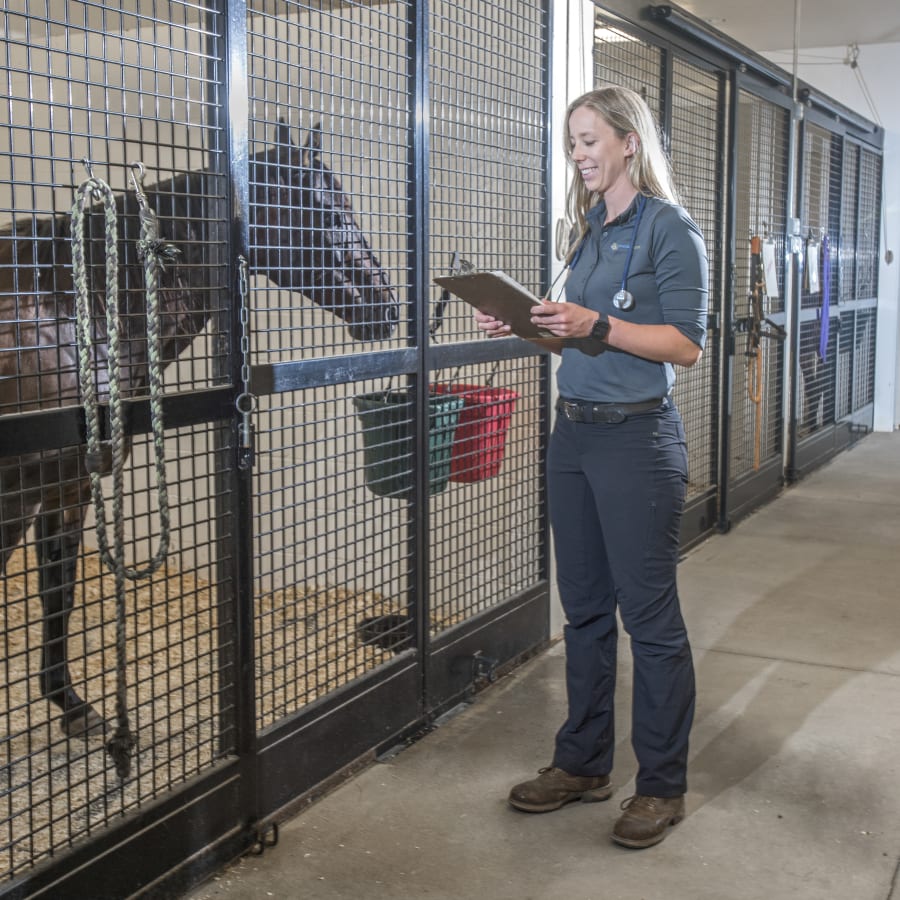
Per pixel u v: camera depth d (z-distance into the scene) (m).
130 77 3.73
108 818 2.00
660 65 4.38
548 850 2.29
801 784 2.60
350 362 2.52
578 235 2.35
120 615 1.90
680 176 4.75
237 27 2.09
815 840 2.33
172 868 2.08
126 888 1.97
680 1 6.73
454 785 2.59
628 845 2.28
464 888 2.13
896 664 3.43
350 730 2.63
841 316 7.45
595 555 2.36
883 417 8.41
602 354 2.22
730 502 5.30
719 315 5.17
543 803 2.44
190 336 2.52
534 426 3.52
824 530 5.29
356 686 2.65
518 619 3.42
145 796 2.05
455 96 2.95
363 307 2.62
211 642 2.20
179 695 3.00
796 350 6.31
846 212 7.40
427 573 2.91
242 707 2.25
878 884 2.15
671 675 2.28
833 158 7.00
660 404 2.23
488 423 3.01
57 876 1.83
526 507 3.47
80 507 2.58
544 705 3.09
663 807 2.33
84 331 1.81
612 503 2.23
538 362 3.46
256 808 2.31
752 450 5.82
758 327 5.28
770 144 5.87
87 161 1.81
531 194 3.38
